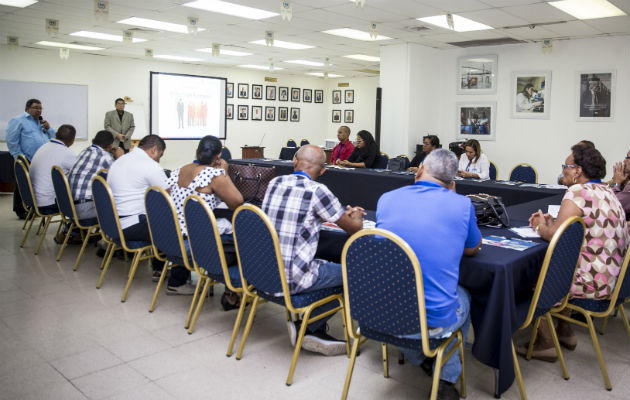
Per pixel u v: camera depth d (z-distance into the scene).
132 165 3.44
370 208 5.59
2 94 8.88
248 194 3.36
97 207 3.38
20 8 5.89
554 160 7.29
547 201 3.79
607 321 3.01
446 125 8.32
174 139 10.92
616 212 2.29
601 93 6.79
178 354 2.52
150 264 4.07
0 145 8.92
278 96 13.23
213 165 3.21
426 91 8.09
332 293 2.39
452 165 1.98
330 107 14.43
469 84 8.00
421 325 1.77
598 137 6.89
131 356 2.48
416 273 1.73
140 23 6.79
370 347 2.66
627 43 6.55
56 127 9.59
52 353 2.49
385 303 1.83
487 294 2.07
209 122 11.51
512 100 7.57
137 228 3.24
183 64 11.35
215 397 2.12
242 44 8.41
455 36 7.05
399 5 5.36
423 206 1.91
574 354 2.58
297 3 5.37
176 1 5.48
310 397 2.14
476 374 2.36
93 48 9.17
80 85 9.85
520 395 2.17
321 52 9.15
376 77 13.23
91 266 4.04
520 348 2.57
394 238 1.74
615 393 2.20
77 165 4.02
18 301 3.22
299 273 2.25
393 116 8.06
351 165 6.46
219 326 2.89
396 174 5.51
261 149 10.02
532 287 2.31
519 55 7.45
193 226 2.58
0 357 2.44
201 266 2.64
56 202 4.40
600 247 2.26
